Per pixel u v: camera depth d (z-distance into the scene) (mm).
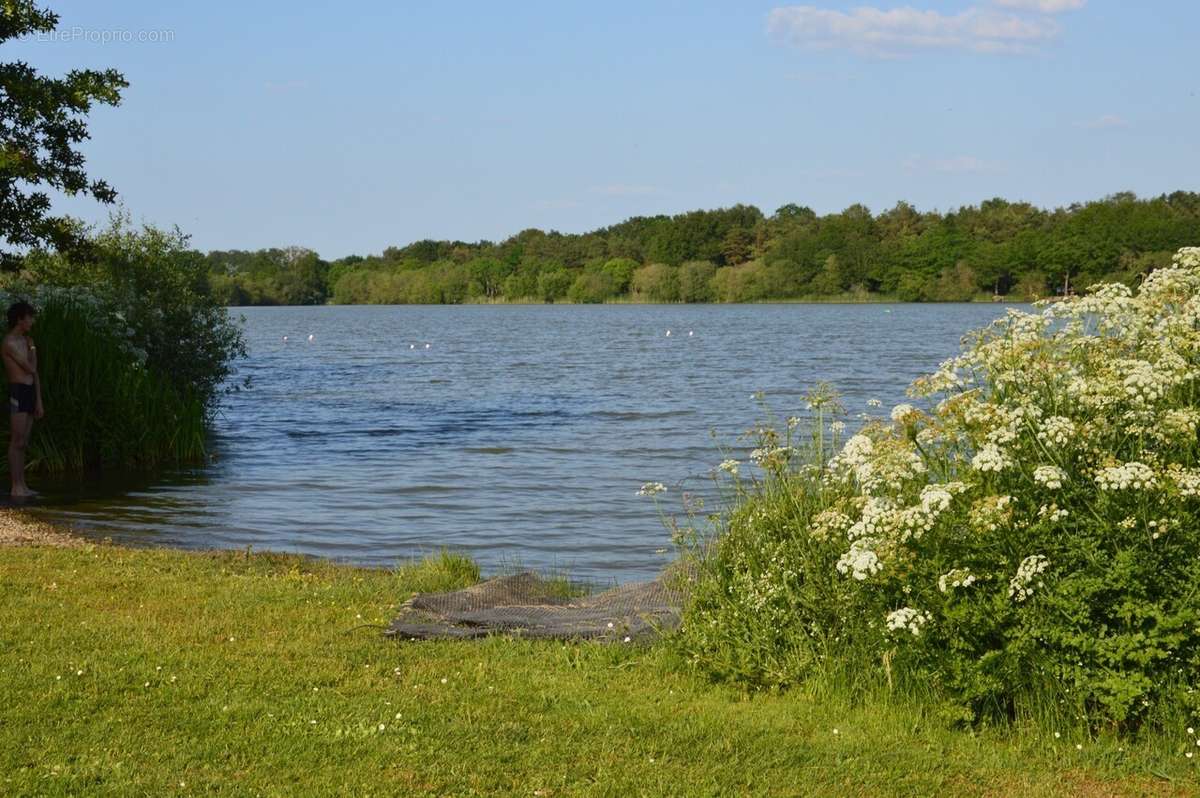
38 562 10492
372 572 11352
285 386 39938
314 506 16359
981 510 6238
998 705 6535
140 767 5660
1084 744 6199
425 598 9453
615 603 9328
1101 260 97250
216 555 11836
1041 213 151000
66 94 16719
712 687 7273
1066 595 6238
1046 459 6645
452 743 6082
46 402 18109
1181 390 7184
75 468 18500
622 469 20375
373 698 6773
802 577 7602
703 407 32281
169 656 7461
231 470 19578
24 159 16250
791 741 6273
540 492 17875
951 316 118438
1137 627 6180
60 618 8383
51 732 6066
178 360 23172
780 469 8312
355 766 5746
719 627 7586
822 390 8680
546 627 8539
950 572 6359
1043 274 108438
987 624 6371
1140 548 6238
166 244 23734
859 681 6949
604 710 6699
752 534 8180
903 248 157250
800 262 164750
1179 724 6102
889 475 6840
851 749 6168
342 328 104625
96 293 21359
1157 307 7355
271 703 6629
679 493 17734
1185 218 101250
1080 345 7496
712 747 6141
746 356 57812
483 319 130375
